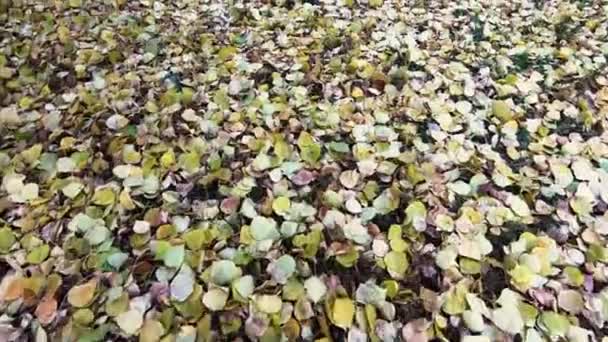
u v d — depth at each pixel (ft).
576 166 3.66
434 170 3.60
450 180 3.54
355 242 3.15
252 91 4.27
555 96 4.30
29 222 3.30
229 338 2.74
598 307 2.89
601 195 3.47
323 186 3.50
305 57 4.66
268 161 3.65
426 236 3.19
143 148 3.78
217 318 2.79
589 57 4.72
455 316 2.82
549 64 4.64
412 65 4.61
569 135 3.94
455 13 5.42
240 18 5.32
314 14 5.36
